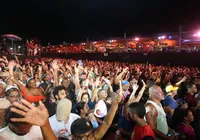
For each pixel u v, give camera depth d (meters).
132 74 10.60
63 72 8.63
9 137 2.22
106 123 2.95
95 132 2.90
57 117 3.28
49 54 40.78
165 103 5.12
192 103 5.62
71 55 34.38
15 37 22.38
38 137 2.34
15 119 1.30
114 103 3.05
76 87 6.15
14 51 23.17
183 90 7.44
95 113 4.33
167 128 3.72
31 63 15.95
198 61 17.41
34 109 1.32
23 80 7.68
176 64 19.14
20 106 1.30
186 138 4.28
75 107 4.74
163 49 23.64
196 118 5.03
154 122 3.47
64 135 3.25
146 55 22.05
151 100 3.74
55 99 4.43
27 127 1.86
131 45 34.78
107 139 4.45
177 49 24.20
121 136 4.14
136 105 3.07
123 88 6.33
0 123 2.53
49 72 8.66
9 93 3.58
